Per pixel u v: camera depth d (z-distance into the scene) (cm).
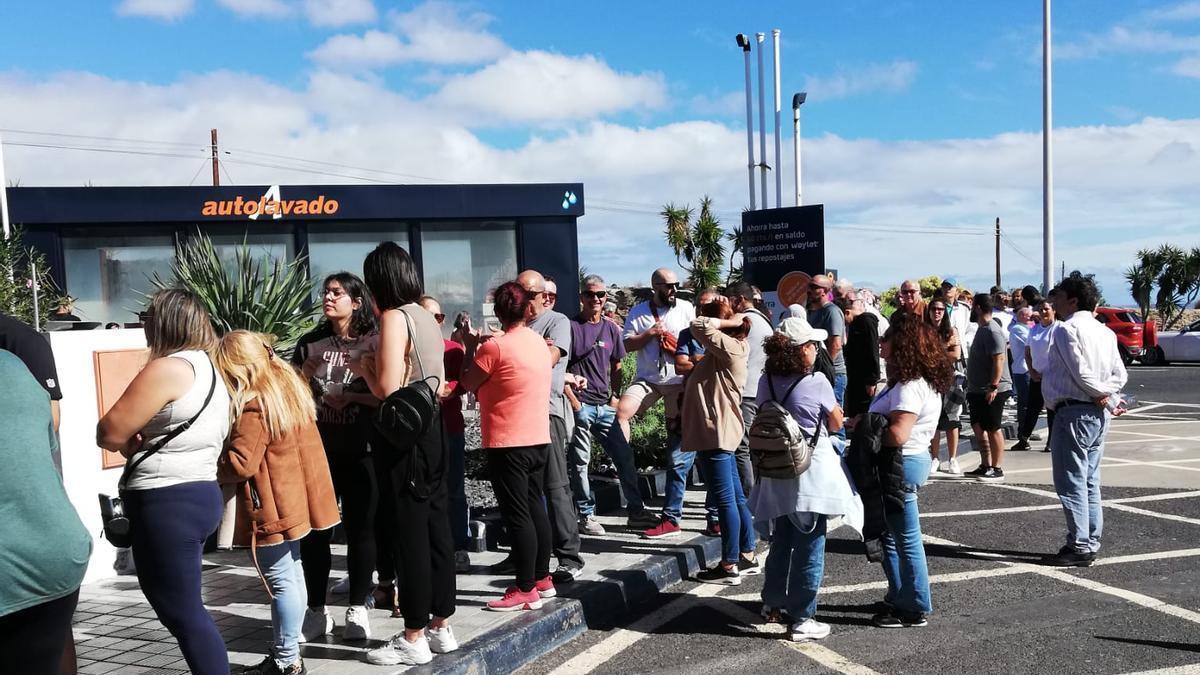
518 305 530
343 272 534
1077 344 631
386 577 549
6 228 1161
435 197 1401
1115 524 770
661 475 876
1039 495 884
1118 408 650
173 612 365
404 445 430
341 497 495
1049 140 1928
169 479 363
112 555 633
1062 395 647
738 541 630
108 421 354
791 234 1327
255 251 1344
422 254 1411
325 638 494
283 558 428
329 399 498
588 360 725
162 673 450
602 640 529
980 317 970
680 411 717
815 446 501
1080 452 644
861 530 521
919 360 509
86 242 1289
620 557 649
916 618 532
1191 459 1072
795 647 505
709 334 595
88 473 619
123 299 1300
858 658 485
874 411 521
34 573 262
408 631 449
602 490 817
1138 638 500
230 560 661
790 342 508
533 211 1453
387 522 457
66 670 372
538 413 532
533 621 510
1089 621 531
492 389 527
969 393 984
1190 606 552
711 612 573
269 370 431
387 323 438
